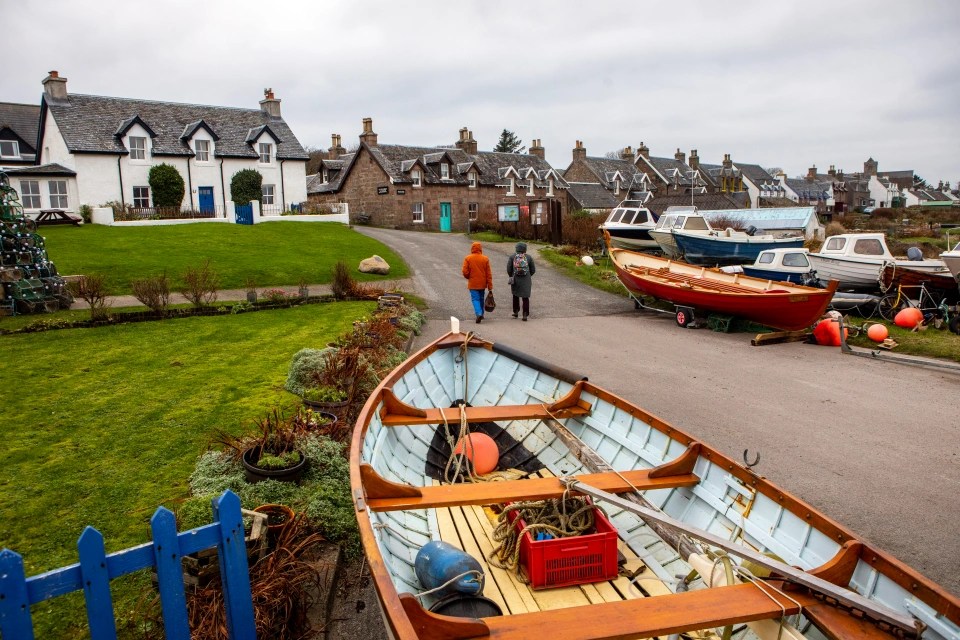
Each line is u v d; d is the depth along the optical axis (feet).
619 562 14.60
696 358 39.99
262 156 122.11
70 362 33.88
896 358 39.27
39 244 48.14
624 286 64.80
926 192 373.40
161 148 107.96
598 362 38.58
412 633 8.43
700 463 16.11
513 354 25.75
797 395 31.71
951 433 26.27
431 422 19.84
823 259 57.47
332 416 24.13
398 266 77.56
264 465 18.75
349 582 15.76
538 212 108.47
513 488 14.96
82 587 9.87
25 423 24.39
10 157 120.06
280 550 14.43
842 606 10.44
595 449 20.20
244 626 11.87
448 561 12.21
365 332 37.86
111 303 50.29
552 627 9.89
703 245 71.31
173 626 10.89
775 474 22.17
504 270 79.71
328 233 99.19
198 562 12.97
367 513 12.22
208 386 29.63
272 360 34.86
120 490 18.78
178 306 49.98
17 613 9.25
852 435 26.05
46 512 17.38
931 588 9.87
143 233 84.89
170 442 22.54
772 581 11.37
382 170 138.62
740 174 237.45
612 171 189.88
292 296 55.77
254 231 93.97
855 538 11.43
